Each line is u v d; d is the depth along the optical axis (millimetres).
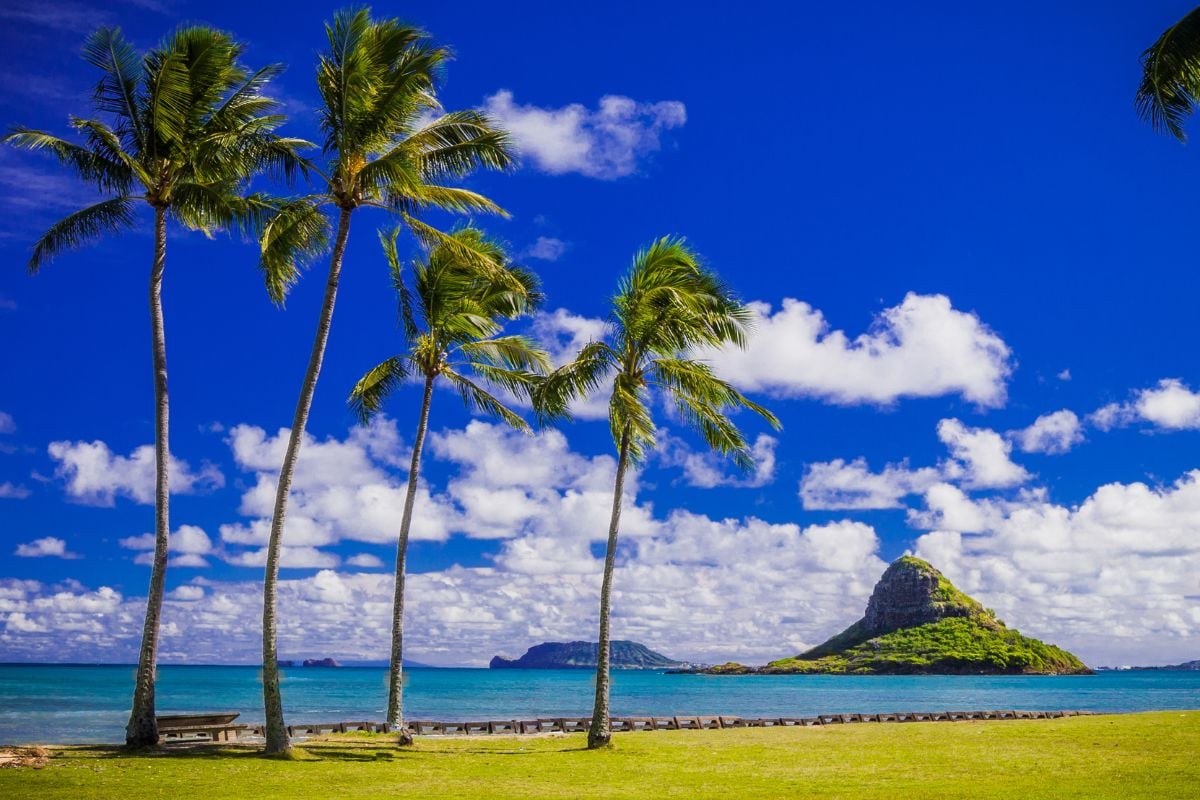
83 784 16234
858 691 134125
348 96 21375
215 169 22625
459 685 160750
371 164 21312
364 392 29609
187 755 20375
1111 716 37969
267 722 20875
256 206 22984
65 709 59781
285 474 21469
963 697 107250
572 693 118750
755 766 20781
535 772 19609
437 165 23328
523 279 29125
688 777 18859
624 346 25734
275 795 15477
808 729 32344
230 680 151250
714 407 25969
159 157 22641
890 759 22016
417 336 28828
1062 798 15117
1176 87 16656
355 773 18656
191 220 23391
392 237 28359
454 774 19016
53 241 22594
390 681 27312
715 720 34031
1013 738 27266
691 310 24422
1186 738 25547
